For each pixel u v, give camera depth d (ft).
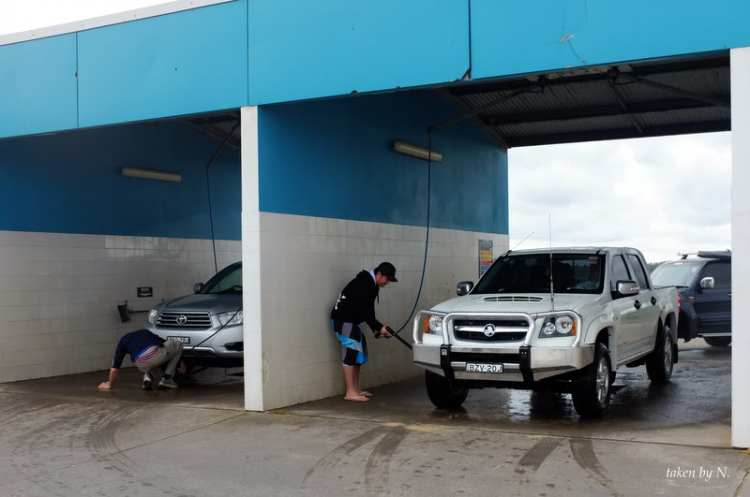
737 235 21.26
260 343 28.19
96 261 41.86
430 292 40.37
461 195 44.24
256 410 28.35
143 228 44.75
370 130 35.32
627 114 42.50
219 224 50.24
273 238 28.84
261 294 28.19
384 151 36.45
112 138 42.86
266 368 28.40
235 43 29.07
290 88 28.07
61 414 28.91
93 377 39.06
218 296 37.14
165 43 30.42
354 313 31.12
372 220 35.32
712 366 42.60
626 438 23.43
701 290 48.70
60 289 39.93
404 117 38.27
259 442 23.73
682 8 22.17
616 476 19.31
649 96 39.99
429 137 40.63
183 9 29.99
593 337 25.93
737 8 21.50
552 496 17.93
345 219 33.24
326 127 32.17
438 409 29.12
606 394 27.53
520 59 24.48
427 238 40.22
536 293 29.07
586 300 27.22
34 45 33.19
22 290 38.06
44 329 39.06
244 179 28.50
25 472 21.03
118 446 23.72
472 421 26.63
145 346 34.04
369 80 26.84
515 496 17.99
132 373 40.65
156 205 45.65
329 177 32.24
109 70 31.55
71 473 20.80
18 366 37.78
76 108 32.27
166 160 46.26
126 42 31.19
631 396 32.07
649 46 22.61
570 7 23.76
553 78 37.19
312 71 27.73
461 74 25.35
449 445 22.85
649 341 33.63
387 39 26.55
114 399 31.89
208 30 29.58
